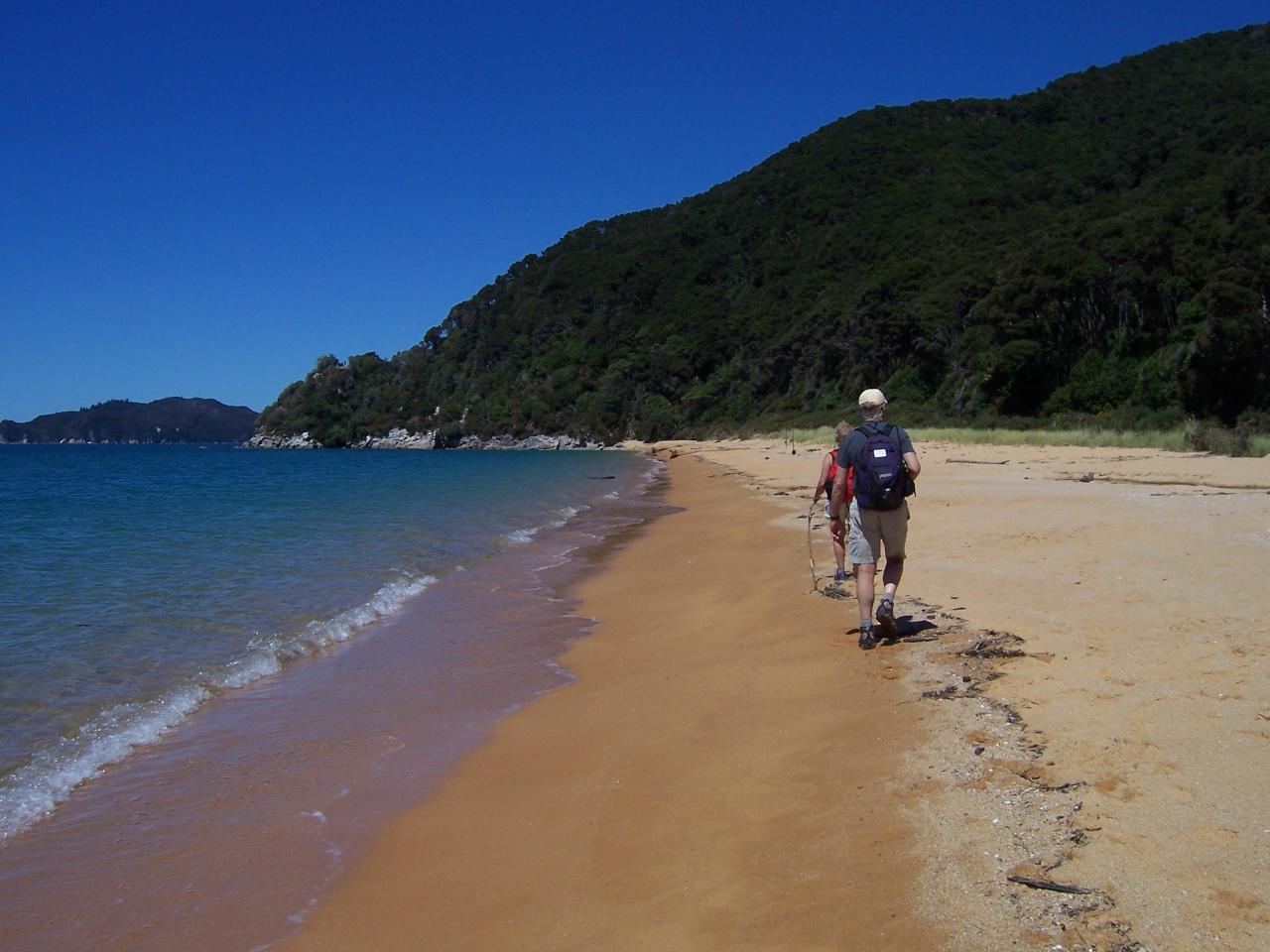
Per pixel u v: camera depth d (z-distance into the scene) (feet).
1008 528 36.60
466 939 11.52
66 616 31.07
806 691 19.21
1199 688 15.87
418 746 18.98
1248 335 126.62
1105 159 308.19
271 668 25.29
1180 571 25.41
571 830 14.37
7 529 60.29
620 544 51.26
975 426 167.63
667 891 12.05
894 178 379.76
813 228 384.47
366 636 29.37
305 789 16.78
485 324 467.93
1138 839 11.20
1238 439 81.00
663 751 17.34
